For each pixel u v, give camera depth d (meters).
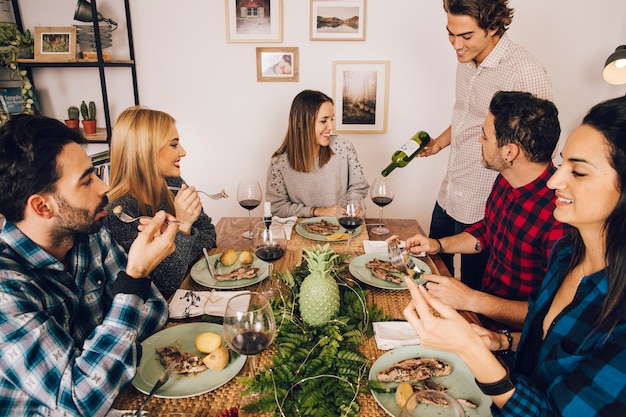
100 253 1.22
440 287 1.33
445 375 1.01
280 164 2.42
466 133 2.18
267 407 0.89
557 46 2.88
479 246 1.71
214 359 1.01
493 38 1.92
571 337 0.84
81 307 1.16
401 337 1.14
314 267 1.13
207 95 3.07
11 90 2.84
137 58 3.00
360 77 2.99
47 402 0.89
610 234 0.75
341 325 1.14
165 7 2.91
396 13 2.88
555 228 1.36
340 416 0.90
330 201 2.44
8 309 0.89
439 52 2.94
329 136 2.34
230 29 2.93
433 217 2.59
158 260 1.03
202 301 1.31
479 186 2.17
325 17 2.88
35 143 0.89
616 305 0.75
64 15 2.95
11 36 2.73
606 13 2.79
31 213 0.94
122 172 1.66
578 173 0.76
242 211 3.29
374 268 1.49
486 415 0.90
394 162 2.11
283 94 3.06
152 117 1.65
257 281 1.44
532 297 1.10
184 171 3.23
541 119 1.31
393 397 0.95
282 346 1.07
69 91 3.07
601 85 2.92
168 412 0.91
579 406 0.73
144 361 1.06
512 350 1.17
